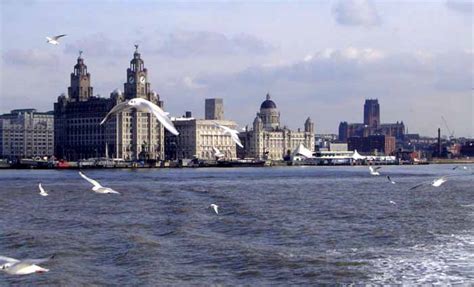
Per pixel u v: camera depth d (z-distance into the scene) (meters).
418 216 138.25
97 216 136.75
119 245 98.31
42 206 159.88
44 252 93.25
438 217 136.00
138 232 111.81
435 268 84.19
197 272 81.69
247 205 162.00
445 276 80.06
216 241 102.50
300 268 83.88
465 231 114.50
